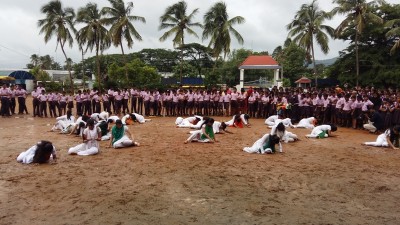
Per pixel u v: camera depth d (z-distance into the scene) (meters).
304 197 6.35
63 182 7.05
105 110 20.08
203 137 11.74
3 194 6.30
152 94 20.16
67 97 19.42
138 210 5.57
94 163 8.65
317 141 12.38
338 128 15.98
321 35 33.81
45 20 34.59
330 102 17.19
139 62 43.12
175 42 31.11
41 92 19.05
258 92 20.52
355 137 13.41
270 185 7.02
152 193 6.42
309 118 16.31
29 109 23.94
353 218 5.40
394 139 11.30
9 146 10.68
